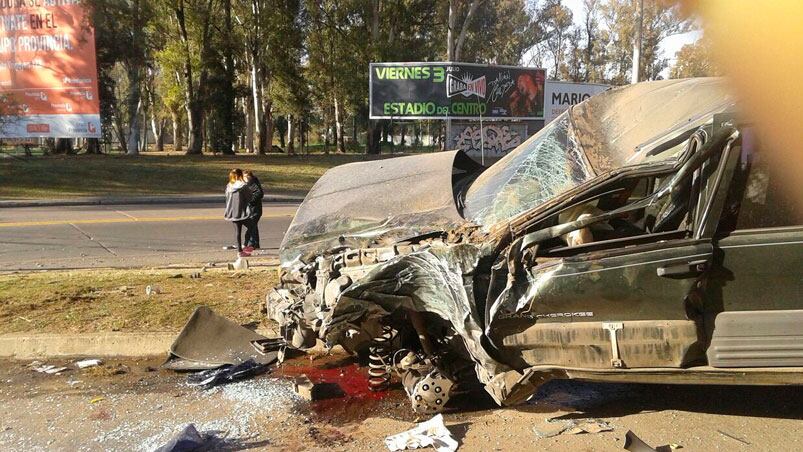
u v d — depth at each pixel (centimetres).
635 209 357
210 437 377
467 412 407
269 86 4212
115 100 3969
